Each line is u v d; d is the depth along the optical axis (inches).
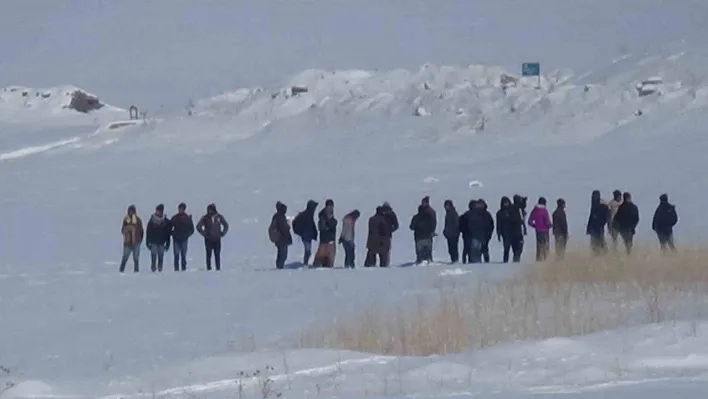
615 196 4822.8
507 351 2429.9
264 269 4913.9
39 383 2161.7
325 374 2230.6
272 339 2918.3
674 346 2422.5
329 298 3759.8
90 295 4099.4
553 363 2282.2
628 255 4082.2
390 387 2052.2
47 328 3336.6
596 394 1854.1
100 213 7721.5
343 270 4645.7
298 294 3914.9
